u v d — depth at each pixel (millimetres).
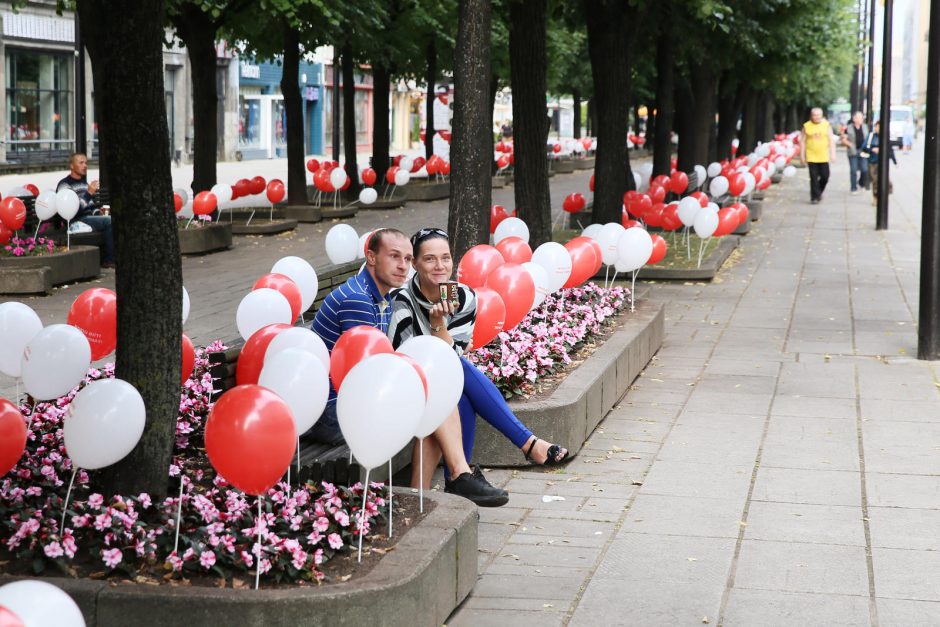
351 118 30641
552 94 56031
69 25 45125
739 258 19375
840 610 5168
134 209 5035
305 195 26078
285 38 24625
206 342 11305
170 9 19844
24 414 6312
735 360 11039
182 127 52219
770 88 36656
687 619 5066
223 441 4293
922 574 5609
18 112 42500
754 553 5902
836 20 31328
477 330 7203
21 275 14375
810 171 31391
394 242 6262
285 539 4578
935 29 10523
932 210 10812
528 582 5496
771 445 8023
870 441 8125
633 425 8586
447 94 44406
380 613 4281
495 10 19766
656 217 17609
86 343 5695
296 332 5738
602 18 17750
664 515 6520
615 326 10523
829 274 17406
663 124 24328
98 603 4160
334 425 6199
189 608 4145
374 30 28781
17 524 4730
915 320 13352
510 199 33594
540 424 7484
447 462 6340
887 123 23828
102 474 5211
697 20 21734
